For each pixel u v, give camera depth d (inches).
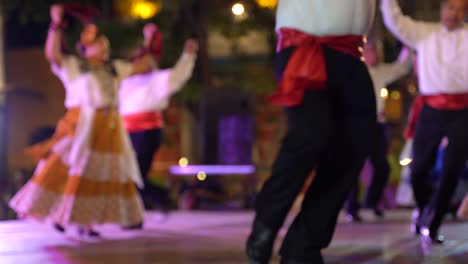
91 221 208.2
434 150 193.2
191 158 634.2
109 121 215.5
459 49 185.6
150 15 489.4
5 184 503.2
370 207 293.3
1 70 665.6
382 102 275.7
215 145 414.9
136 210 220.8
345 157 122.8
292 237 124.8
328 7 121.3
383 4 191.5
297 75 117.6
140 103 262.5
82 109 212.8
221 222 276.5
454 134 183.5
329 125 117.5
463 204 194.7
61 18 215.9
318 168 124.2
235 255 160.6
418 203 206.2
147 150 264.5
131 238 207.6
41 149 213.0
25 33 692.1
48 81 688.4
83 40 220.5
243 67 550.6
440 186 183.6
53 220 207.8
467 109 184.7
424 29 191.9
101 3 533.3
